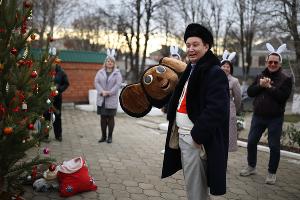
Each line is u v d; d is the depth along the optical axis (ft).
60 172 15.33
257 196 17.02
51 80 14.26
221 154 10.80
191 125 11.20
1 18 12.08
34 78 12.61
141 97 13.75
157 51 90.43
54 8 63.72
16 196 13.43
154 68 13.65
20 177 14.92
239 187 18.11
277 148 18.74
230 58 19.81
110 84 25.80
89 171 18.85
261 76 19.29
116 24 87.51
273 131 18.76
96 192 15.80
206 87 10.75
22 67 12.44
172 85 13.30
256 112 19.19
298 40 54.70
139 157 22.58
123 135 29.86
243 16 110.01
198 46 11.13
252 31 102.83
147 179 18.24
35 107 13.16
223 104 10.44
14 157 12.30
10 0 12.15
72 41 110.42
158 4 83.97
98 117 40.09
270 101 18.60
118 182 17.44
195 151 11.11
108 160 21.36
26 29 12.89
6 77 11.97
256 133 19.49
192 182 11.20
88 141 26.58
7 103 12.00
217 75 10.69
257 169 21.44
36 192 15.17
